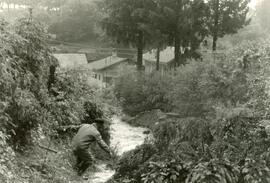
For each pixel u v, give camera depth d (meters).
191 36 33.34
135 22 38.84
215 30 33.75
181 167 8.16
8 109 8.44
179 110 20.72
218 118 8.91
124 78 32.53
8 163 7.08
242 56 15.75
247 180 7.63
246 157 7.96
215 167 7.74
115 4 39.66
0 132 7.39
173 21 33.78
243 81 15.51
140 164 8.84
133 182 8.53
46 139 10.17
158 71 31.98
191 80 19.98
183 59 33.69
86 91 14.51
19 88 8.98
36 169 8.11
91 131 9.41
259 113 9.21
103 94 18.69
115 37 42.88
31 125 8.98
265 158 8.00
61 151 10.14
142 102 30.06
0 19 10.32
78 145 9.30
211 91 17.09
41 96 10.90
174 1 34.19
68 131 11.96
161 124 9.17
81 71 14.42
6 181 6.38
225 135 8.62
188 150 8.52
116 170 9.01
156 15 33.84
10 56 9.72
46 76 11.94
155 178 8.08
